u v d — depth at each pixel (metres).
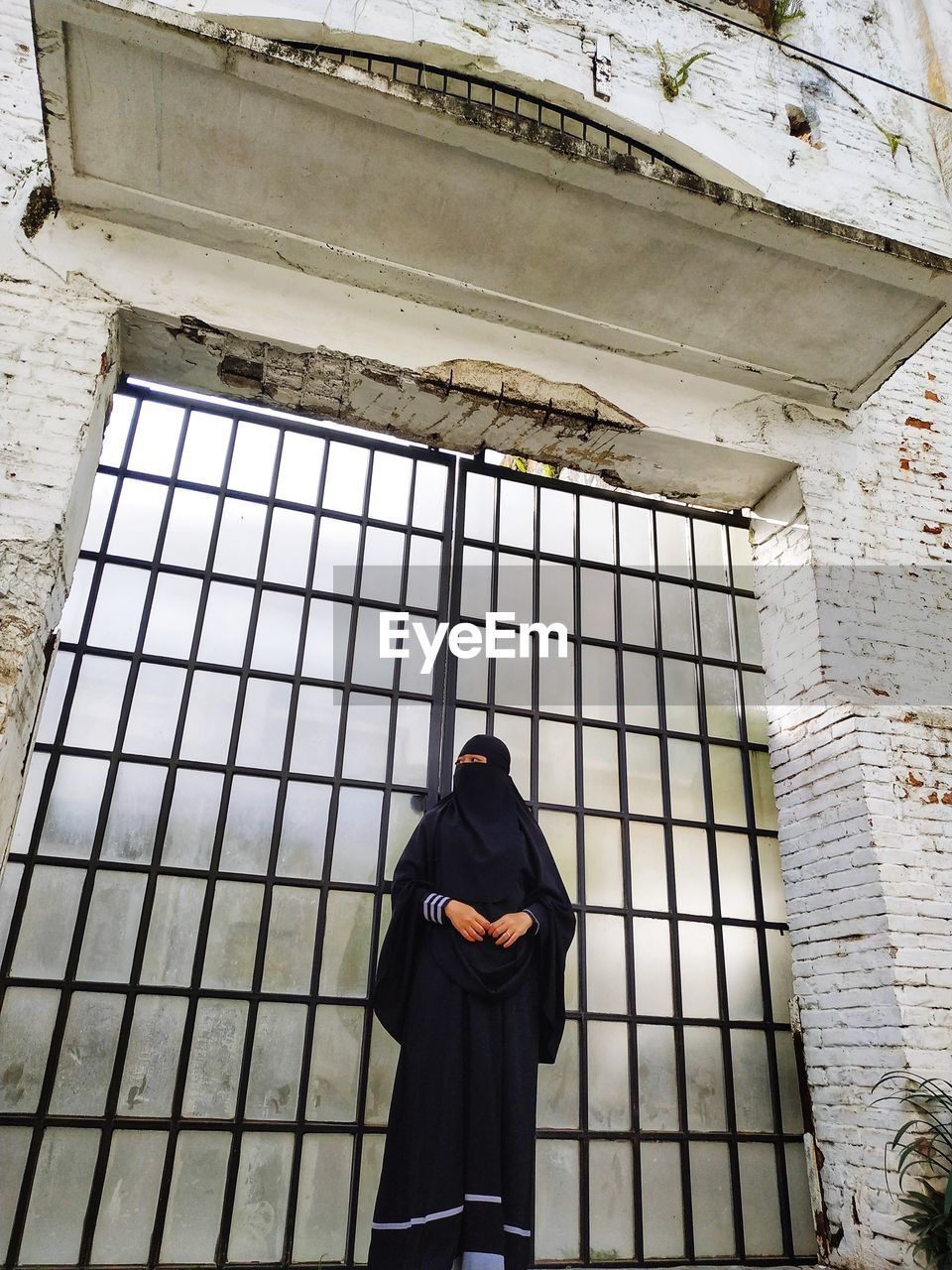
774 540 4.18
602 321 3.72
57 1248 2.55
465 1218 2.20
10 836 2.78
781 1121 3.42
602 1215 3.09
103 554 3.32
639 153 4.64
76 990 2.80
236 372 3.51
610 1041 3.34
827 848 3.54
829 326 3.73
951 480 4.33
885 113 5.14
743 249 3.39
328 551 3.62
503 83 4.39
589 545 4.12
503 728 3.63
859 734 3.54
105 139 3.01
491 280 3.52
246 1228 2.72
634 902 3.58
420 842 2.77
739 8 5.02
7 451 2.90
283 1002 2.99
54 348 3.08
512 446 3.93
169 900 2.99
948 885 3.37
